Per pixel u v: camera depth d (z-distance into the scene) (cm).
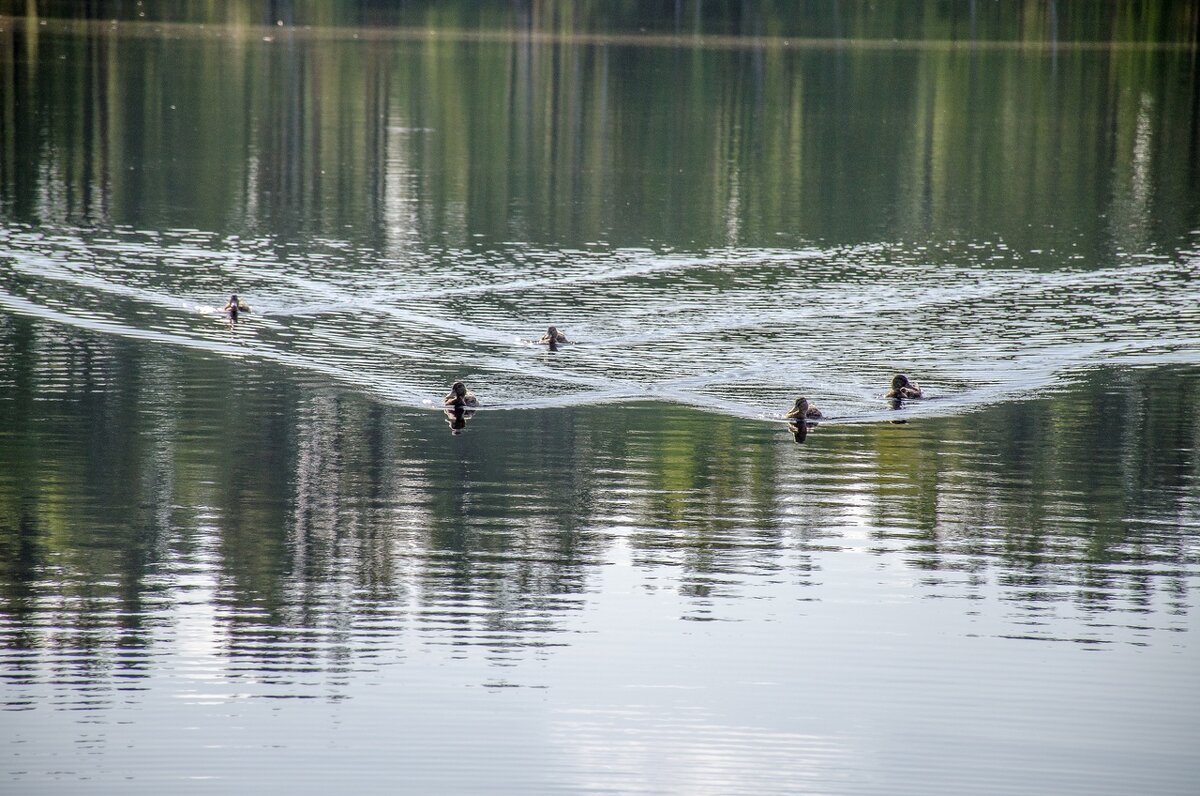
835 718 4653
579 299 10719
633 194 14812
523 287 11031
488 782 4241
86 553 5884
